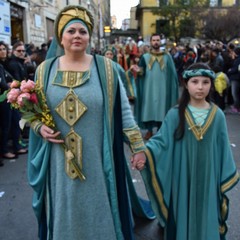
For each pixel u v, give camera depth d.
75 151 2.08
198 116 2.45
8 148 5.48
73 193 2.10
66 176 2.11
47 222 2.26
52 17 18.59
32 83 2.03
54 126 2.07
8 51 5.64
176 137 2.47
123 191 2.27
